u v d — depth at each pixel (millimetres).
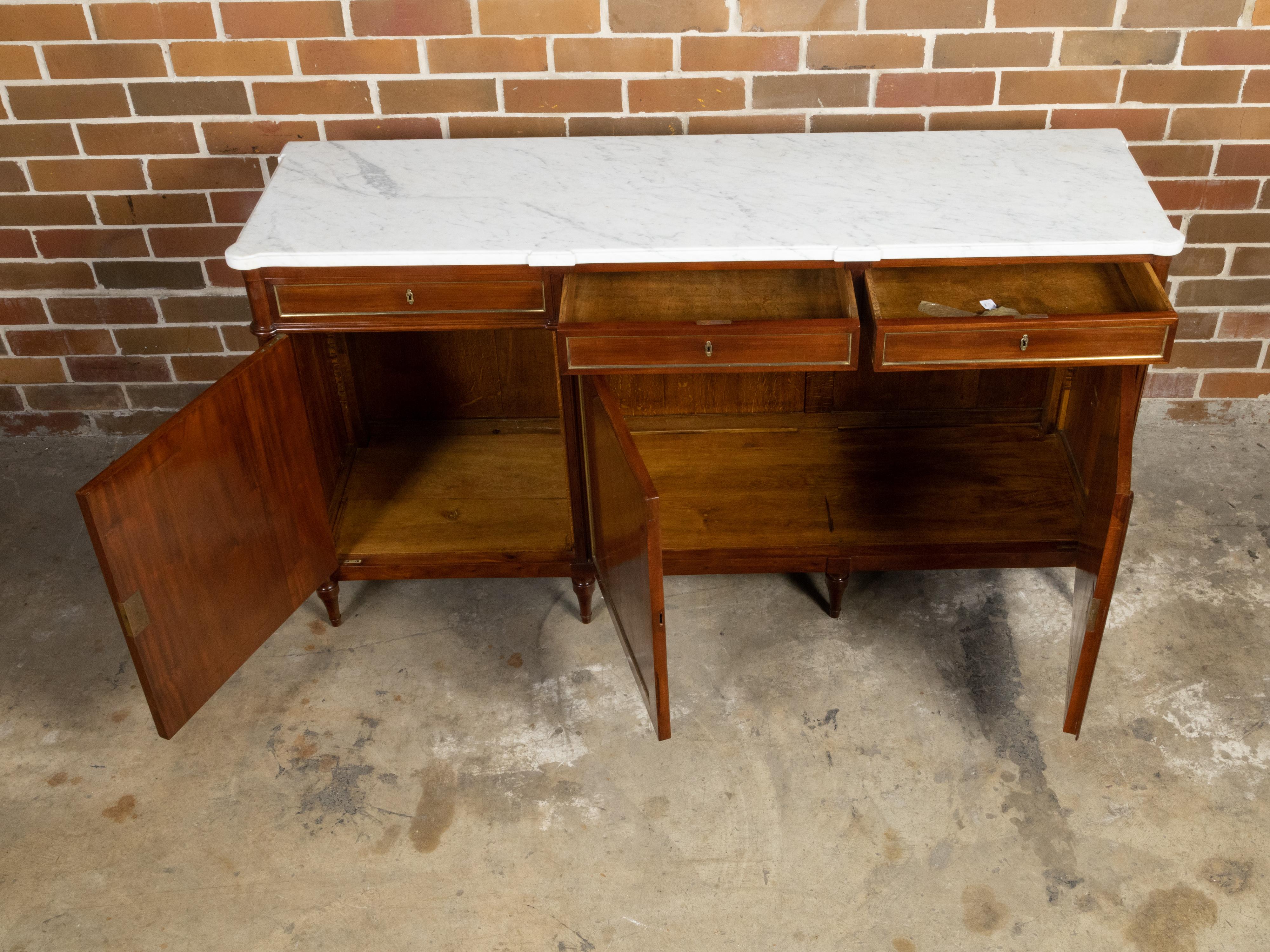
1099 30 2922
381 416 3400
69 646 2990
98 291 3406
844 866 2398
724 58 2980
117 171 3176
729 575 3131
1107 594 2385
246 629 2650
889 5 2891
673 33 2941
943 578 3131
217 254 3342
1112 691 2771
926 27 2924
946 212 2566
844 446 3213
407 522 3064
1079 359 2381
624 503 2363
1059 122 3086
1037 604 3039
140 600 2281
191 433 2332
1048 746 2645
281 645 2980
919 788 2559
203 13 2910
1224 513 3291
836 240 2451
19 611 3102
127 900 2367
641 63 2990
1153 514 3291
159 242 3314
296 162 2881
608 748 2676
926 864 2396
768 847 2443
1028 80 3010
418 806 2551
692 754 2652
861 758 2631
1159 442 3557
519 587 3145
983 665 2861
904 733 2688
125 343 3520
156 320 3475
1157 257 2465
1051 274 2572
